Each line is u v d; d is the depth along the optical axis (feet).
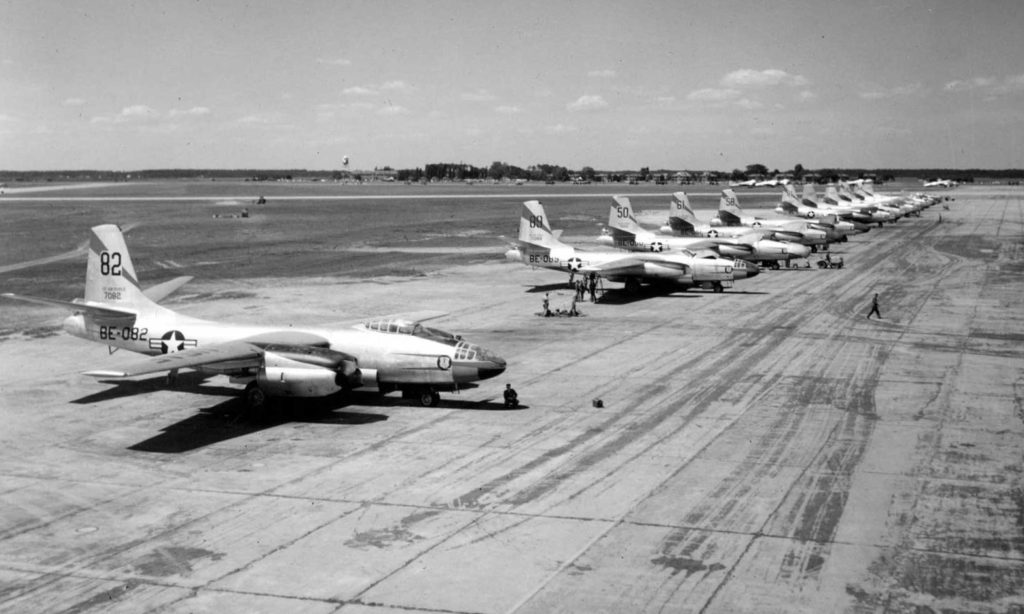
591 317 186.19
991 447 94.53
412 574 64.08
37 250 318.86
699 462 89.66
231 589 61.93
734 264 219.00
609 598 60.13
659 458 91.04
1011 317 183.21
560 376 130.62
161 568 65.57
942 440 97.14
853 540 69.82
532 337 162.91
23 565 66.49
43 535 72.23
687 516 75.00
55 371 134.10
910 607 58.75
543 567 65.16
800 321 179.93
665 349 150.92
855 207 440.86
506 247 344.28
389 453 93.76
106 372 93.91
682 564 65.51
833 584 62.13
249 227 445.37
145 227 440.45
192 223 468.75
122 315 121.70
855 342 156.56
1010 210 586.86
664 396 117.80
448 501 79.00
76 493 82.07
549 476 85.66
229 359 101.96
